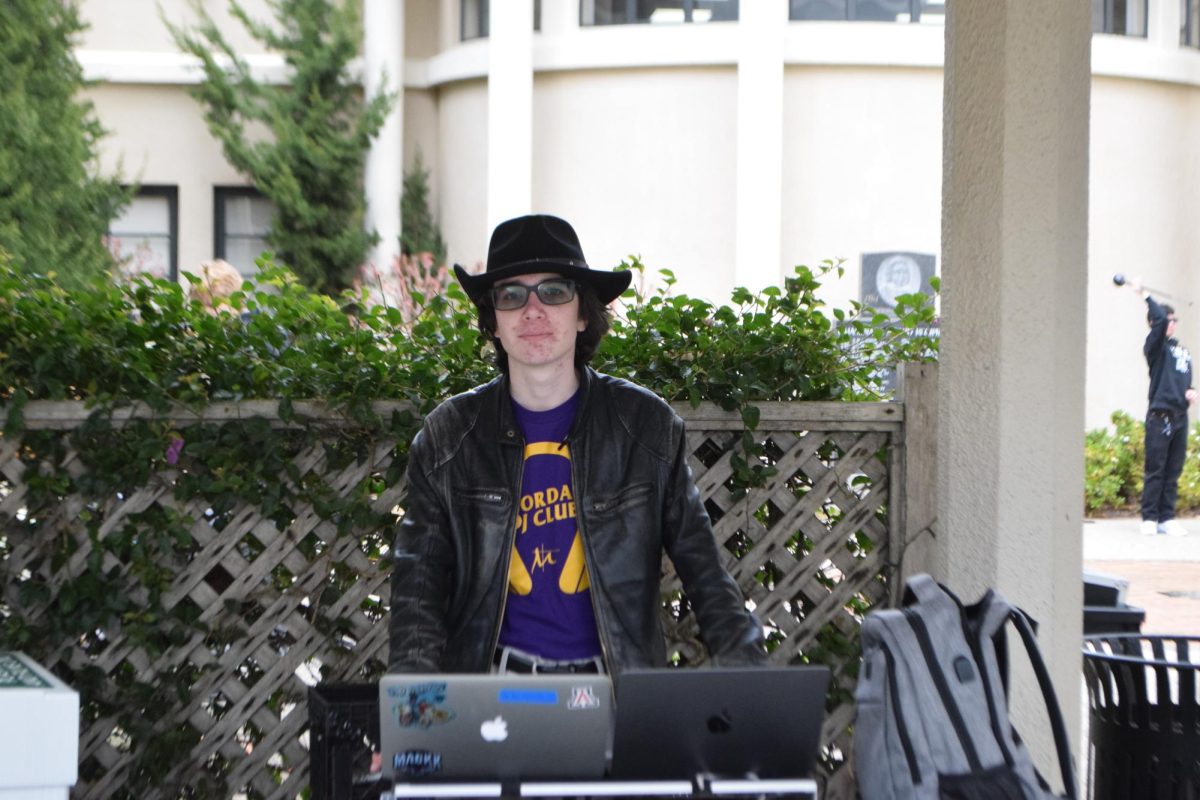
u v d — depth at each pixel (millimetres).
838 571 4496
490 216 15781
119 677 4195
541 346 3268
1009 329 3992
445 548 3297
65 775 2744
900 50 15305
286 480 4176
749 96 15188
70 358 4074
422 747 2553
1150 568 10422
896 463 4293
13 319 4090
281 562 4215
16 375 4105
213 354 4184
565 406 3363
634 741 2574
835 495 4336
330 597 4230
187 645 4191
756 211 15219
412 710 2535
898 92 15461
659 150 15695
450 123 16469
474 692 2543
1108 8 15867
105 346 4113
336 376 4176
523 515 3305
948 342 4133
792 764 2633
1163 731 3701
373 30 15891
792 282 4406
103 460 4090
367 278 14391
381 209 15953
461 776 2570
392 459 4219
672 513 3352
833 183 15484
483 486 3289
